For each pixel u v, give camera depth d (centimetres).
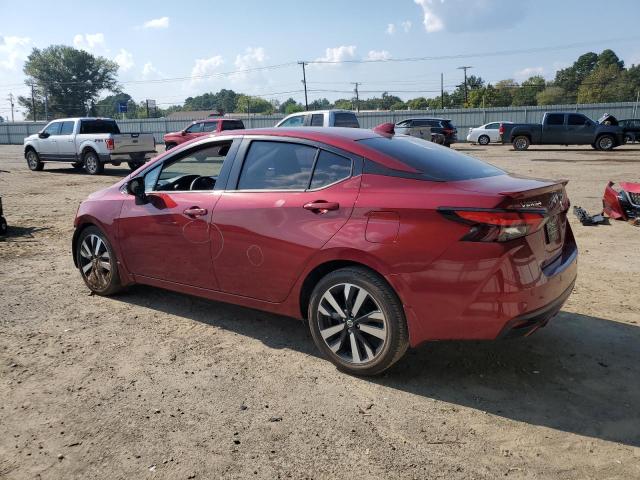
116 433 302
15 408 328
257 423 310
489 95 10931
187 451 285
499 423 309
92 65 10950
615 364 380
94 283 529
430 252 318
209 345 418
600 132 2761
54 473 269
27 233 852
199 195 434
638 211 866
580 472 266
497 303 310
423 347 409
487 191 318
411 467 271
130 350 409
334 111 1739
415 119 3069
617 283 557
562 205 366
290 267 377
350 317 357
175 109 17062
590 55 15212
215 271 423
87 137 1822
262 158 409
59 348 412
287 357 396
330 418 315
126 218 479
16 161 2619
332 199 360
